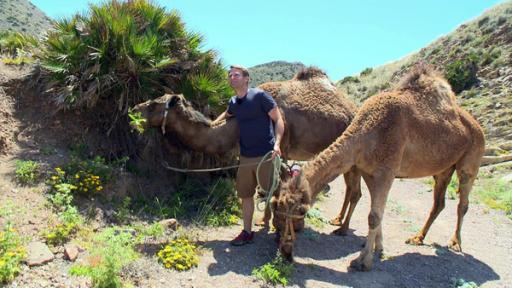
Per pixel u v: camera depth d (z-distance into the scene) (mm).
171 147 6734
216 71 7719
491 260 6434
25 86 7043
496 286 5512
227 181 7352
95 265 4488
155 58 6973
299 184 4930
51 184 5742
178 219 6266
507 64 30328
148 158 6961
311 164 5379
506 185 12289
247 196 5727
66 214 5191
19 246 4496
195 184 7211
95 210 5648
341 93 7141
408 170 5949
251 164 5586
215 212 6582
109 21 6828
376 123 5551
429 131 5875
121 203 6066
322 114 6547
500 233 8000
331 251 6102
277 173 5254
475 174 6719
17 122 6641
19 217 5059
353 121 5676
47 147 6461
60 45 6844
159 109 5836
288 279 4941
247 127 5570
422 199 10609
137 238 5289
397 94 5984
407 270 5691
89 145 6766
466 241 7266
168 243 5359
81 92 6621
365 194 10383
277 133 5477
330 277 5211
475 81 30719
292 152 6676
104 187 6047
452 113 6281
